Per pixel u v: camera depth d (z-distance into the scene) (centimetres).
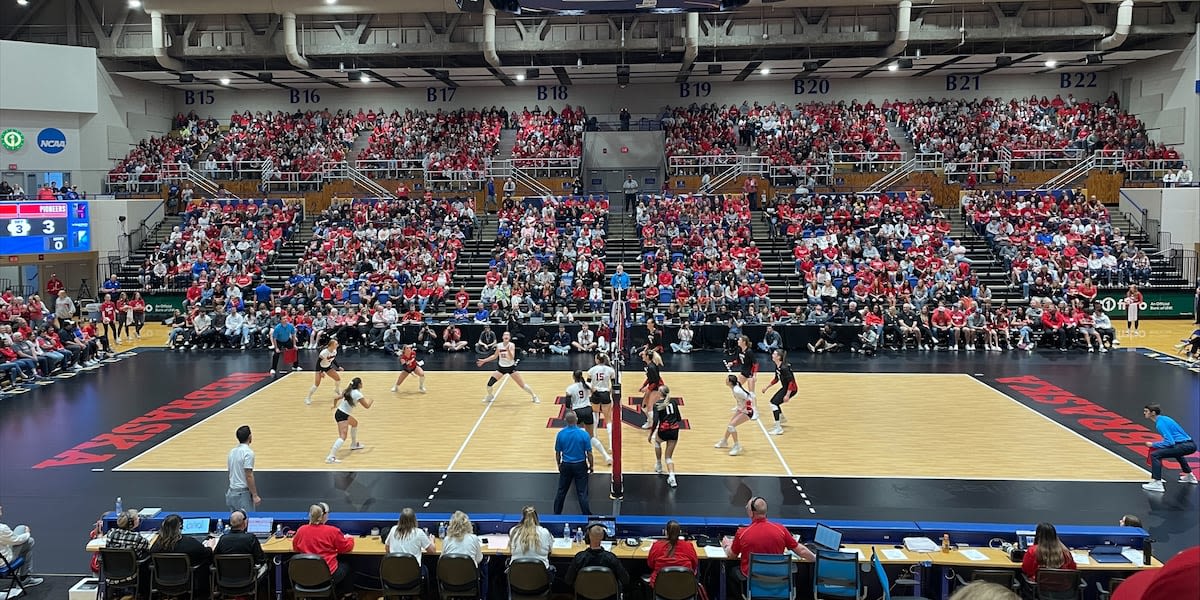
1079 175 3859
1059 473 1484
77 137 3838
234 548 991
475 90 4675
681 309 2872
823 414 1909
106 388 2211
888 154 4062
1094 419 1842
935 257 3238
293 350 2372
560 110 4662
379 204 3734
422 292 3075
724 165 4044
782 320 2795
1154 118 4059
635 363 2561
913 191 3738
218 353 2742
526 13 1609
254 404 2031
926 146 4147
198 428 1806
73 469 1529
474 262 3428
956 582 1016
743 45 3612
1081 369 2389
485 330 2759
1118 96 4381
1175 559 133
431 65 4012
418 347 2762
